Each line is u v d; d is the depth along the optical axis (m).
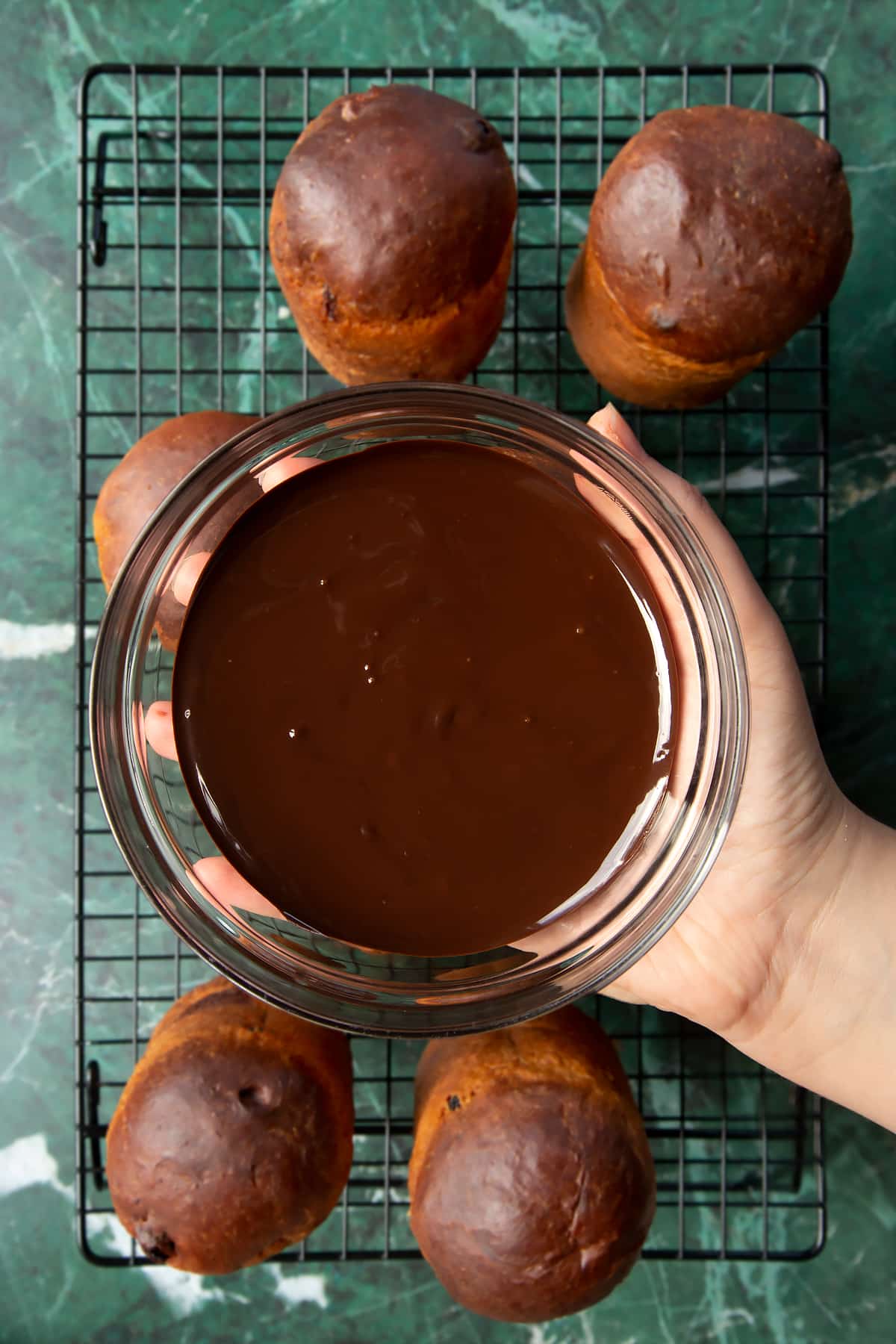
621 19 0.58
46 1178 0.59
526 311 0.58
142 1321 0.59
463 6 0.58
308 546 0.40
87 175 0.56
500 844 0.39
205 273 0.58
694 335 0.50
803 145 0.49
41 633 0.58
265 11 0.57
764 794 0.48
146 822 0.40
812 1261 0.59
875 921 0.49
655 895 0.39
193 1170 0.49
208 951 0.40
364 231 0.49
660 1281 0.59
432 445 0.40
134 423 0.58
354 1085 0.58
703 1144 0.58
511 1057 0.50
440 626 0.39
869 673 0.58
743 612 0.48
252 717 0.39
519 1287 0.48
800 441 0.58
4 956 0.58
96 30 0.58
